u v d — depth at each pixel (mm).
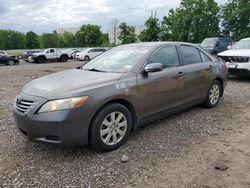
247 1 42156
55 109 3344
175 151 3805
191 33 44688
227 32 44469
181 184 3002
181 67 4938
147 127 4770
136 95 4055
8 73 15586
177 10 46844
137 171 3283
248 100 6742
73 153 3787
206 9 44500
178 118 5250
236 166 3367
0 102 7000
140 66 4242
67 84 3713
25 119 3480
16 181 3115
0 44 86125
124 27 50906
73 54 35781
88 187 2977
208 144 4039
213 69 5750
